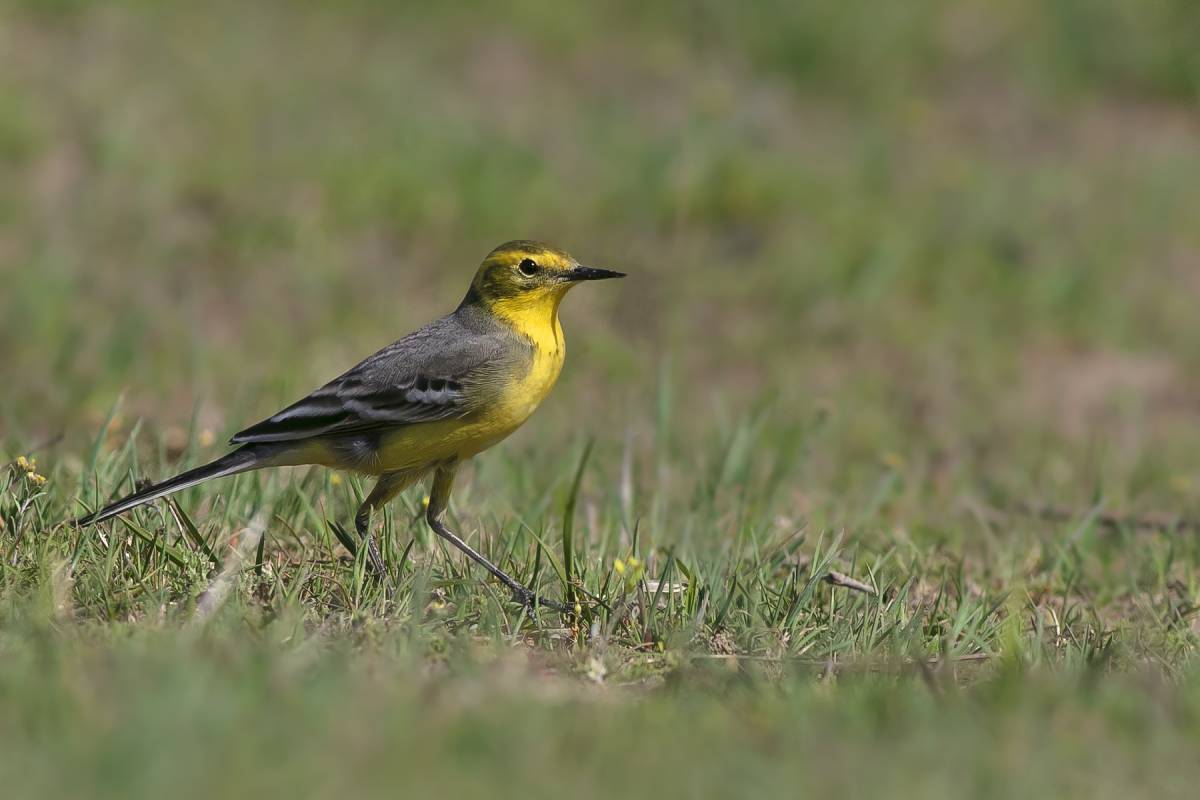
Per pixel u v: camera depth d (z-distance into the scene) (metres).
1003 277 19.06
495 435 9.98
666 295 18.33
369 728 6.81
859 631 9.04
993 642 9.20
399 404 9.70
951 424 15.82
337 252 18.36
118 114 20.25
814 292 18.48
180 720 6.55
